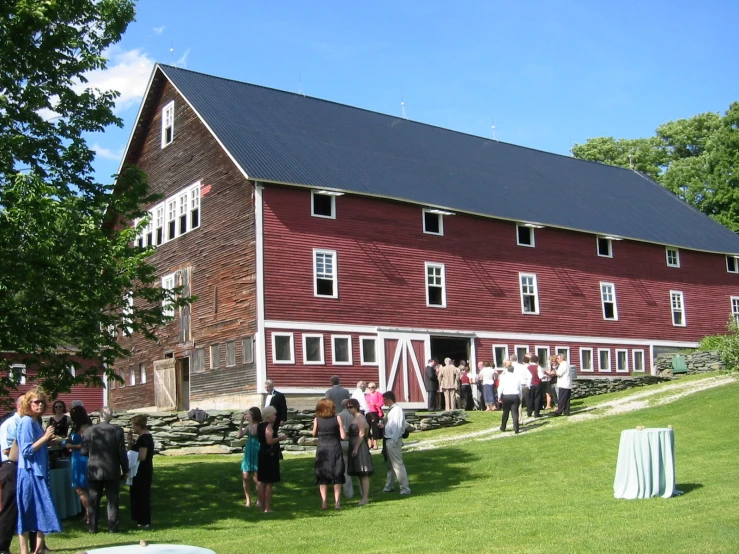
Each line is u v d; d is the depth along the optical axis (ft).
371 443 83.30
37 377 61.46
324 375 111.45
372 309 117.91
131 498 52.37
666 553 36.88
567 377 98.84
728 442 73.36
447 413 102.47
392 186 124.98
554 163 178.19
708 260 171.32
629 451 53.26
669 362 151.94
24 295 56.08
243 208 113.09
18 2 60.70
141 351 133.90
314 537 45.73
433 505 55.47
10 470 41.32
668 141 264.11
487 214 132.57
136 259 61.62
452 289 127.65
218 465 75.77
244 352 109.60
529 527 45.06
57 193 56.13
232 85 135.85
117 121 67.41
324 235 115.55
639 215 167.53
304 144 125.49
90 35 67.92
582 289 146.30
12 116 62.23
